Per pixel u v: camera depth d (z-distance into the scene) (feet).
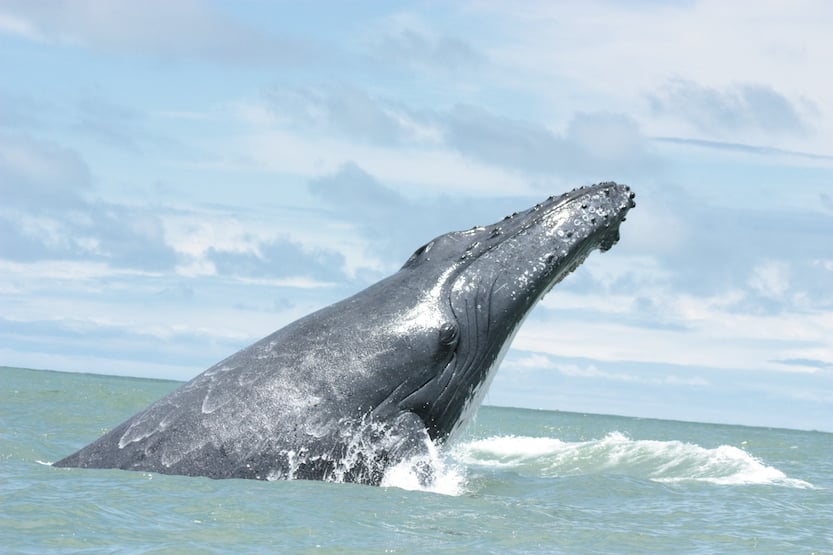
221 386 182.09
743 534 167.73
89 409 379.55
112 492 158.71
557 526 160.86
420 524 152.56
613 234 210.38
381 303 191.01
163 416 181.98
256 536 139.33
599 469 268.00
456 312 191.11
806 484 256.93
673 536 161.58
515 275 196.44
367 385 182.70
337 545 137.28
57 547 127.85
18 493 154.92
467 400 194.39
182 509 151.23
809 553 155.43
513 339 200.44
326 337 186.09
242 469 174.29
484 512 166.20
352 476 180.04
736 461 280.51
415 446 181.88
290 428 177.47
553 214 203.62
